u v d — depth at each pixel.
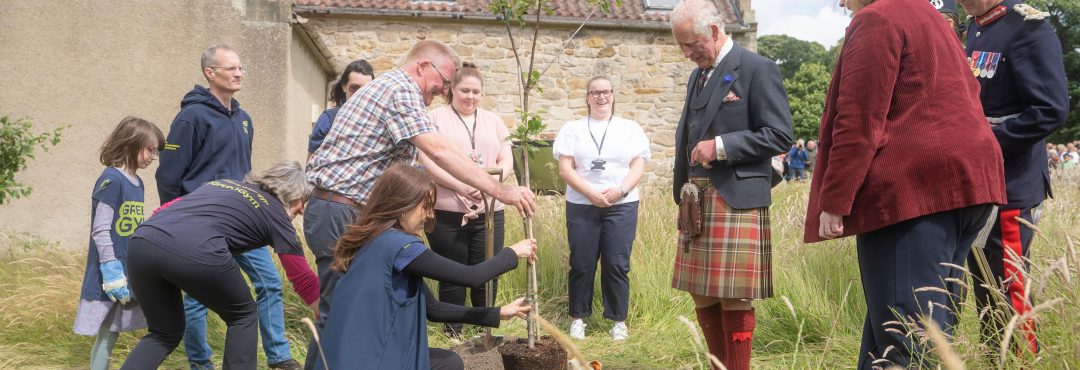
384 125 3.37
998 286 3.07
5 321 4.95
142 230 3.12
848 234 2.45
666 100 13.46
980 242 2.83
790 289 4.71
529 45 13.03
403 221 2.82
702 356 4.22
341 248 2.80
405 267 2.65
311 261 5.54
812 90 45.16
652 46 13.42
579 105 13.20
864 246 2.49
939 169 2.31
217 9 8.48
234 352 3.26
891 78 2.34
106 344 3.80
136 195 3.83
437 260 2.69
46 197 7.95
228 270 3.17
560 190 7.70
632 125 5.09
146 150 3.84
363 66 4.89
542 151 9.71
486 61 12.89
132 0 8.28
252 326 3.34
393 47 12.58
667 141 13.45
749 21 13.53
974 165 2.32
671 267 5.67
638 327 5.10
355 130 3.38
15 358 4.45
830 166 2.41
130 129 3.82
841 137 2.38
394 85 3.38
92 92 8.16
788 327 4.45
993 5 3.19
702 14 3.35
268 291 4.14
